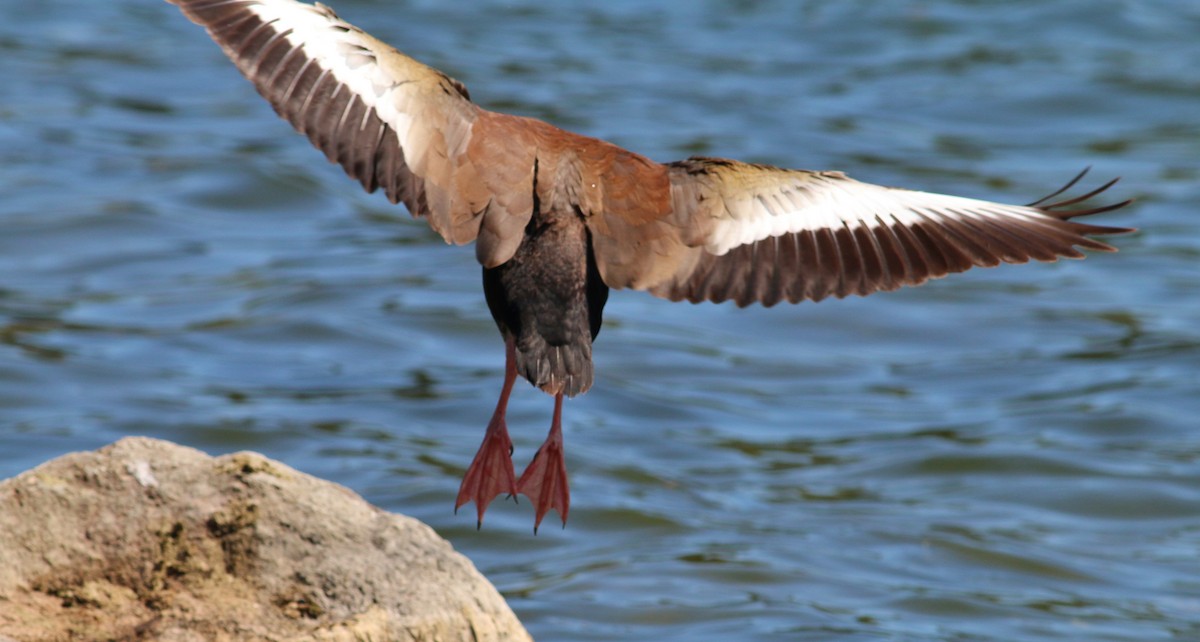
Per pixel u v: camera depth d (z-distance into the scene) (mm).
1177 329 19594
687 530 14156
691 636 11977
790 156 24297
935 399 17688
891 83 28203
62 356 17422
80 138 24516
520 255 7234
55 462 7090
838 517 14578
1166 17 31344
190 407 16312
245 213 22562
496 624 7074
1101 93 27469
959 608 12727
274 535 7023
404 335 18734
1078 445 16250
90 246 20766
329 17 7141
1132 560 13922
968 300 20703
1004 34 30547
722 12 32250
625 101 26609
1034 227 7492
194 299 19422
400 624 6852
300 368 17703
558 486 8375
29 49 28578
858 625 12273
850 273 7582
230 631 6742
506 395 8398
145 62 28422
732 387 17828
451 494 14594
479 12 31422
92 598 6832
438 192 7180
